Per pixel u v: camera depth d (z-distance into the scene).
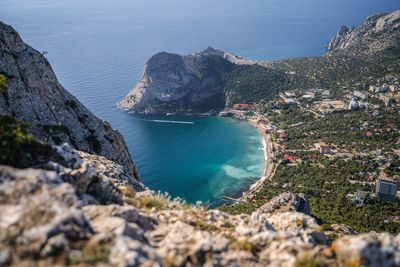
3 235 9.45
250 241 13.51
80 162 17.02
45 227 9.77
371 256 11.10
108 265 9.24
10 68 31.20
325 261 11.70
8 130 15.40
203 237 12.63
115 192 17.00
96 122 38.97
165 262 10.66
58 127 33.44
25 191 11.09
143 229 13.65
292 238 13.74
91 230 11.09
